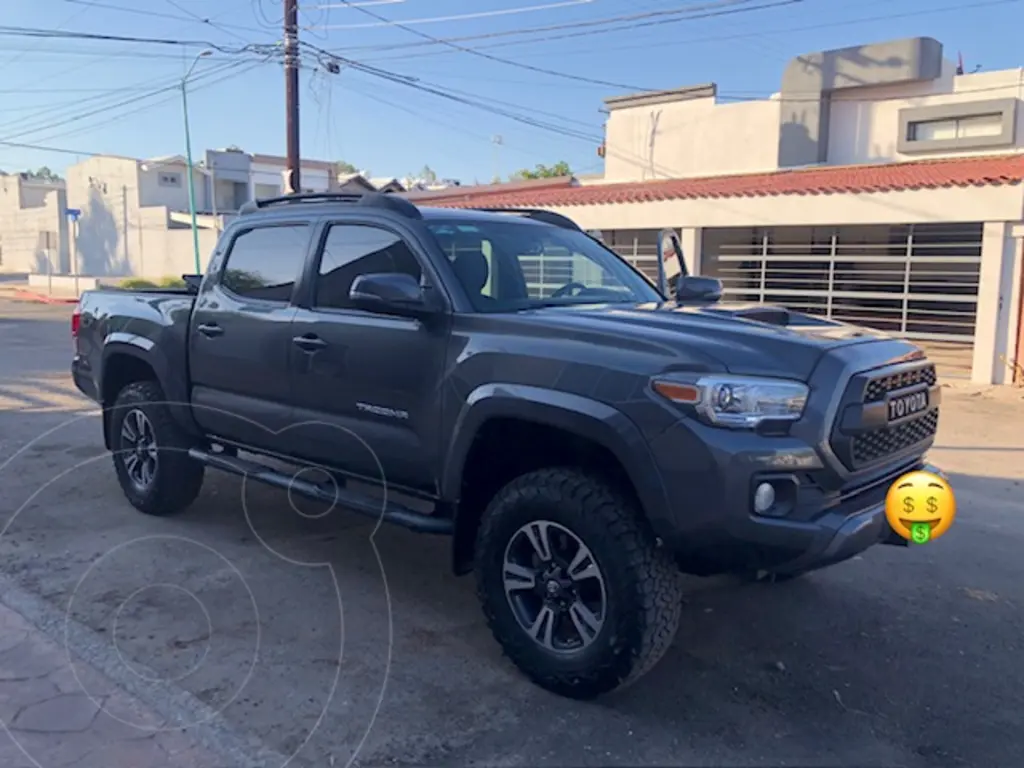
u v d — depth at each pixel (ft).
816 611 14.94
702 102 74.43
